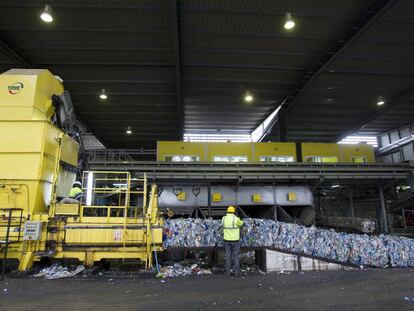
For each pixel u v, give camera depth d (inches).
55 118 367.9
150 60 537.3
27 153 316.8
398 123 982.4
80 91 653.9
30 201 307.9
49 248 305.9
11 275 286.4
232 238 307.6
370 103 748.0
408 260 346.3
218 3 405.1
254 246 334.6
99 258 308.8
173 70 572.7
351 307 201.5
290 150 616.7
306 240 339.3
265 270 323.6
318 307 201.6
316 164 541.3
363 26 443.8
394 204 629.6
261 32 466.3
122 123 858.8
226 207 559.8
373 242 348.5
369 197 683.4
